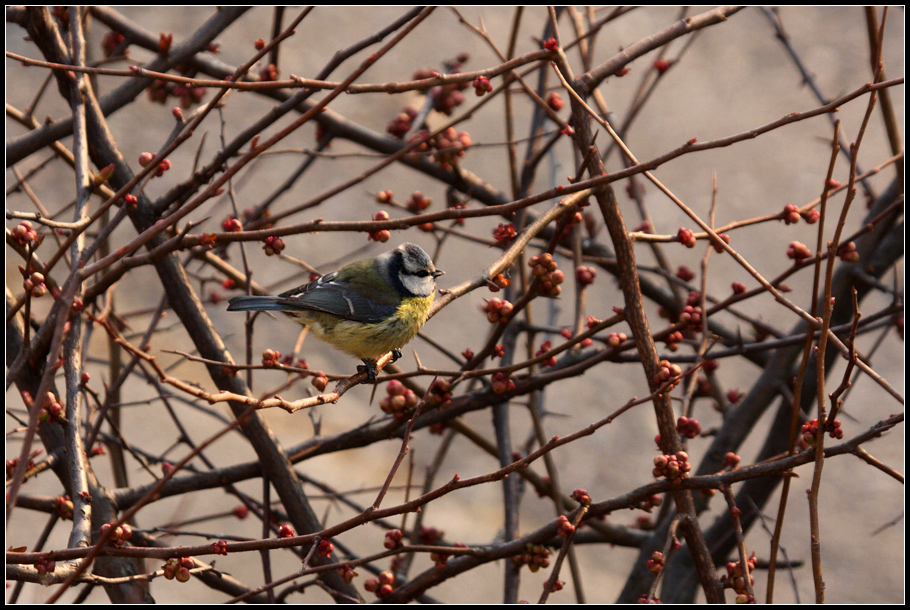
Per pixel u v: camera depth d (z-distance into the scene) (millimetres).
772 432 10836
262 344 20969
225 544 5582
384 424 9039
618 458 19422
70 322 7625
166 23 25250
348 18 27344
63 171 23062
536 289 7742
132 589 7766
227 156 8516
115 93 9820
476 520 18547
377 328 9125
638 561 10328
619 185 20438
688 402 8375
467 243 23859
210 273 15953
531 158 11391
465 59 11266
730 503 6645
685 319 8203
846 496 18391
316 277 9977
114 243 20406
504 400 8688
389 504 18312
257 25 26422
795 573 16500
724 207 22594
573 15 10977
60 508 7559
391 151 11242
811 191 22734
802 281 21172
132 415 19125
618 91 25797
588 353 9648
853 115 24531
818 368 5809
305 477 10281
